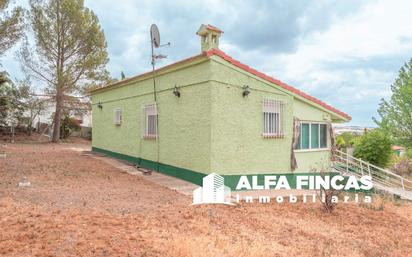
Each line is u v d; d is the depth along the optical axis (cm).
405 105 2242
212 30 1081
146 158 1359
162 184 1027
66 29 2550
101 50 2684
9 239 471
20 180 948
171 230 575
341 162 1566
